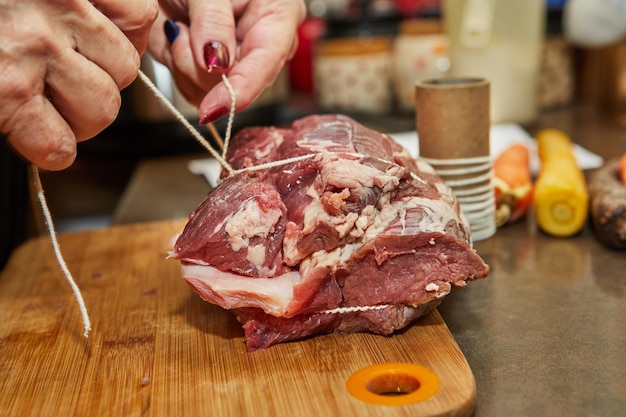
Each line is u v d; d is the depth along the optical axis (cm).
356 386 93
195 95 139
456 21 247
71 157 96
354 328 109
